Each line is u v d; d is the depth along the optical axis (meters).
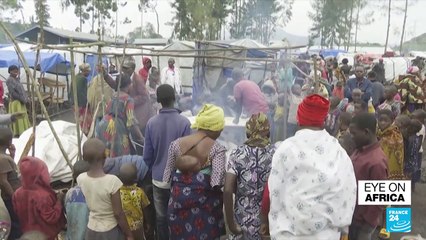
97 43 5.27
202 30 40.84
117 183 3.54
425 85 10.10
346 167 2.77
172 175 3.79
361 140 3.64
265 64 8.88
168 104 4.29
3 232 3.63
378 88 8.82
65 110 15.23
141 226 4.10
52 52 14.33
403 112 9.23
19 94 9.58
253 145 3.39
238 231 3.42
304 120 2.86
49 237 3.73
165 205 4.25
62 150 4.85
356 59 19.73
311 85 7.35
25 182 3.63
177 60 13.27
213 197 3.69
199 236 3.67
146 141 4.29
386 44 47.59
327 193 2.65
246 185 3.35
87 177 3.55
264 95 7.02
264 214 3.03
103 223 3.51
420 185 7.15
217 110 3.73
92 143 3.52
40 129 6.10
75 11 42.91
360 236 3.74
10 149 4.92
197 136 3.73
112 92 6.51
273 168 2.82
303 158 2.70
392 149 5.01
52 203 3.74
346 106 7.23
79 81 9.05
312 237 2.66
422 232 5.34
